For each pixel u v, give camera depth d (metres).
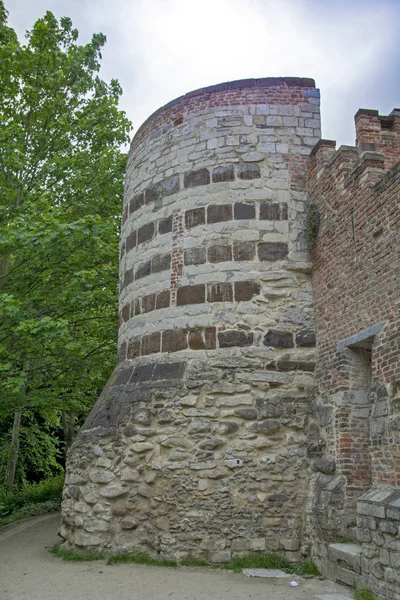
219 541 8.58
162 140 11.65
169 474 9.06
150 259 11.03
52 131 15.42
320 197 10.07
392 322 7.44
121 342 11.55
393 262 7.57
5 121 14.16
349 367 8.62
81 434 10.32
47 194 14.88
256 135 10.81
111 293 14.07
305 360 9.64
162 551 8.70
